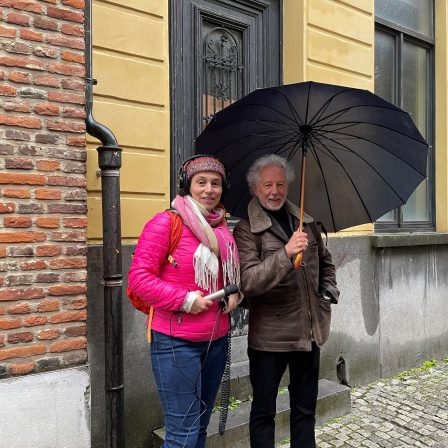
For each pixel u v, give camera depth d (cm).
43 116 259
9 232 249
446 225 598
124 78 333
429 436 362
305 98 224
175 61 384
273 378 248
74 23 268
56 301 264
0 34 245
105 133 291
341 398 396
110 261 293
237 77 433
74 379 269
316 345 252
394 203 258
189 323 218
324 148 261
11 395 251
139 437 333
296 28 443
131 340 329
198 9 401
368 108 228
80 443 273
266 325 245
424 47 609
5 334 249
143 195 343
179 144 389
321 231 279
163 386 223
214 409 354
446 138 597
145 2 342
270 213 253
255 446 248
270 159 247
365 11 492
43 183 259
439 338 552
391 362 498
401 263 507
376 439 357
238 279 231
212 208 228
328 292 258
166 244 215
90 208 312
